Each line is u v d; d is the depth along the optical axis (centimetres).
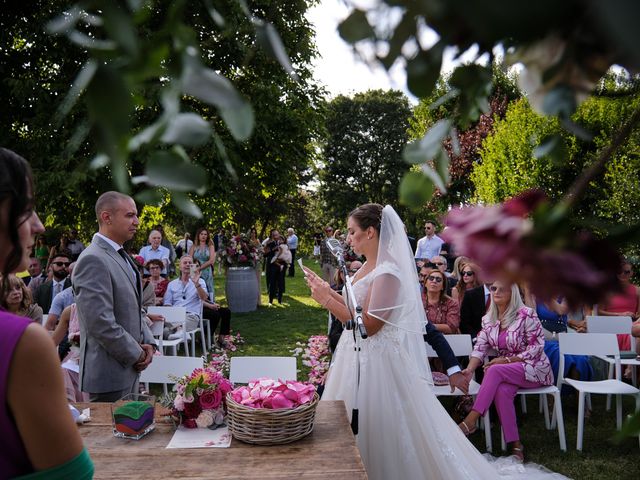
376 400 302
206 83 39
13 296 359
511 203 43
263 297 1394
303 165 1278
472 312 561
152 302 676
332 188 3897
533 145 62
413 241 904
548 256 36
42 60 970
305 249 3225
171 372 369
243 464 219
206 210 1066
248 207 1337
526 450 451
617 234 39
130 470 215
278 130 1134
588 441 466
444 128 53
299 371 647
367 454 300
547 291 36
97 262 314
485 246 37
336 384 327
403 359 308
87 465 101
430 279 538
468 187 1495
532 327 459
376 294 301
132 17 39
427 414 303
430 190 54
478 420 507
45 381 95
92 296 308
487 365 462
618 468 414
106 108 38
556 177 827
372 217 322
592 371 520
